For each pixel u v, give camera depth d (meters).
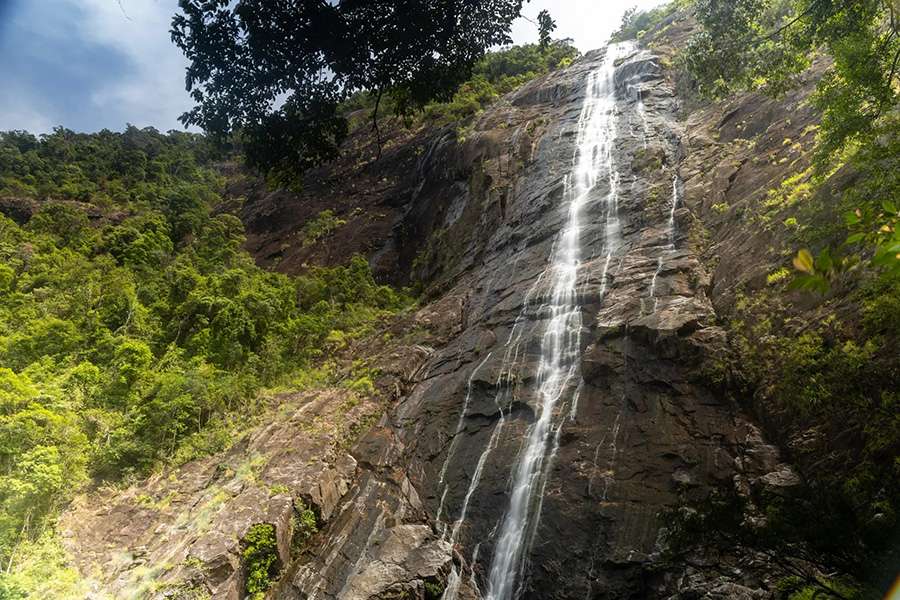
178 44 7.48
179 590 13.23
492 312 22.61
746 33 12.16
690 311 15.64
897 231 2.79
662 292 17.19
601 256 21.41
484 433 17.25
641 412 14.53
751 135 22.58
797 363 12.12
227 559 13.93
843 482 9.95
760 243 16.00
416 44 8.38
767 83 12.91
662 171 24.23
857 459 10.07
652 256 19.42
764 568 8.27
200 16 7.26
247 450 19.25
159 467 19.38
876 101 11.09
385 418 20.06
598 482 13.65
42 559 14.84
